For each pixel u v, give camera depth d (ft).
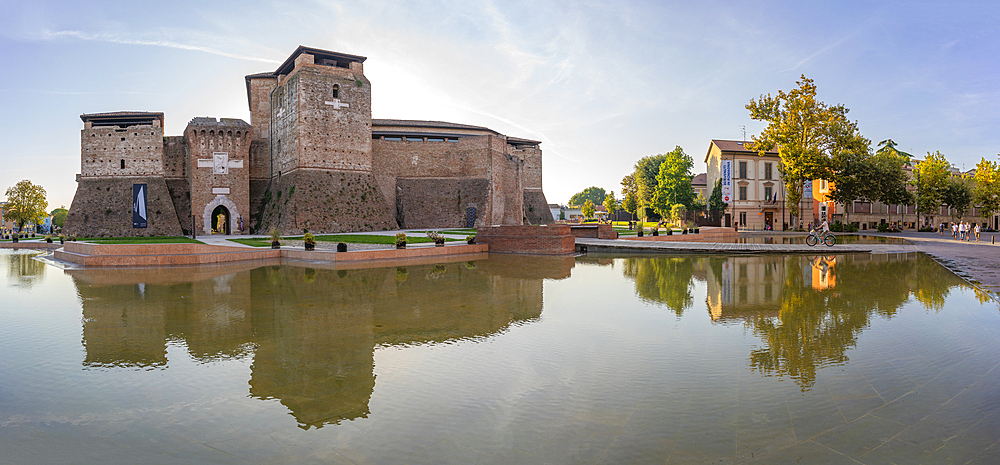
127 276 63.00
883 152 205.98
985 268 67.36
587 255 99.60
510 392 20.95
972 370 23.38
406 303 41.81
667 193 254.88
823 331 31.30
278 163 172.45
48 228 374.22
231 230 169.99
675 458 15.37
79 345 28.78
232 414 19.04
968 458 15.26
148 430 17.76
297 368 24.34
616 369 23.82
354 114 167.02
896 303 41.01
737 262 81.20
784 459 15.26
